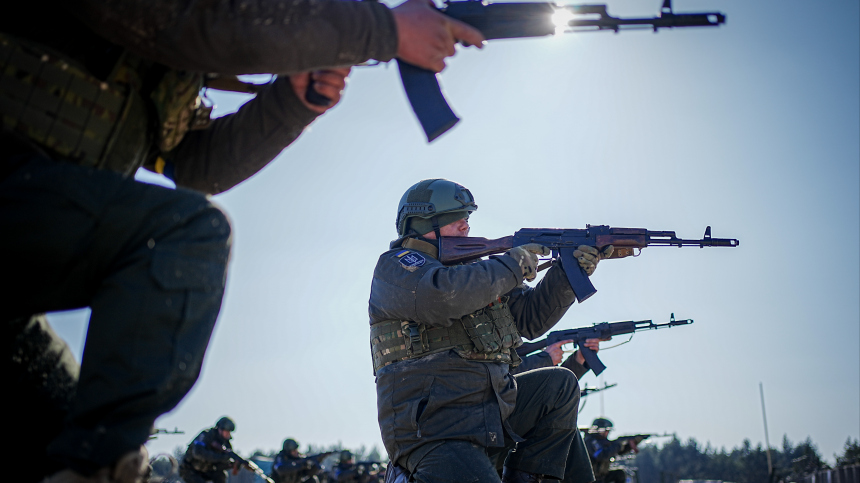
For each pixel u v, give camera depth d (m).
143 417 1.60
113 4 1.64
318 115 2.32
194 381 1.70
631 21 2.57
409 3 2.07
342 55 1.93
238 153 2.35
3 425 1.78
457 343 3.75
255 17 1.76
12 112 1.64
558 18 2.54
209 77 2.44
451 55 2.15
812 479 29.14
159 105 1.97
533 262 3.89
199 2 1.70
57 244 1.59
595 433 16.03
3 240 1.55
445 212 4.28
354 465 18.86
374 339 3.94
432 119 2.19
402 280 3.76
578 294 4.64
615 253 5.15
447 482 3.46
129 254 1.66
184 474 13.23
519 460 3.98
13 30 1.71
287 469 16.95
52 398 1.89
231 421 13.57
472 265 3.76
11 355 1.78
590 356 7.89
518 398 4.03
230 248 1.85
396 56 2.07
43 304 1.70
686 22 2.58
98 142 1.80
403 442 3.66
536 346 7.76
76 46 1.78
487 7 2.55
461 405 3.67
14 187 1.58
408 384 3.71
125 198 1.66
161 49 1.75
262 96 2.33
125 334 1.59
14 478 1.80
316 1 1.86
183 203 1.74
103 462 1.53
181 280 1.67
